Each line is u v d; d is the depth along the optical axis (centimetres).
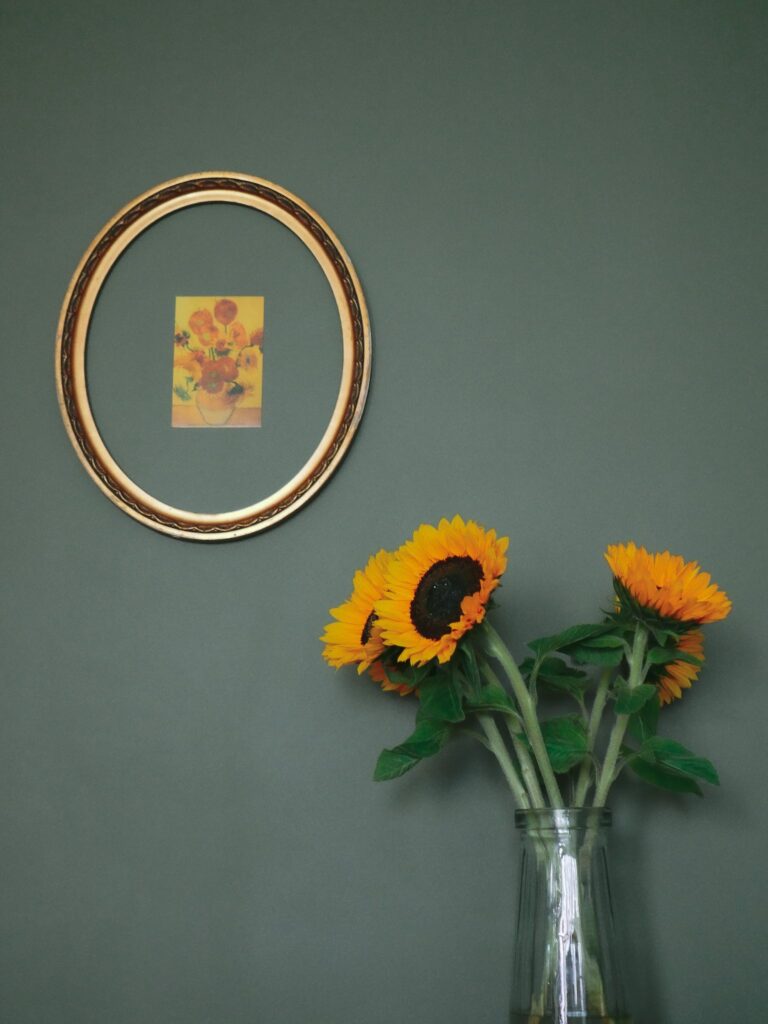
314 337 161
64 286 165
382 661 139
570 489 156
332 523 157
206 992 145
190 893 148
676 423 157
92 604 157
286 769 151
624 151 164
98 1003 145
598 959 122
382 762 134
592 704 150
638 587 132
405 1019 143
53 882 149
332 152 166
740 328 159
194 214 165
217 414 160
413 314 162
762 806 146
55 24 172
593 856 126
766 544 153
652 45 167
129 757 152
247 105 169
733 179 163
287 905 147
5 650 156
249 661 154
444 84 167
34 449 161
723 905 144
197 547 157
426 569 133
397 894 146
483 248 163
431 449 158
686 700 150
